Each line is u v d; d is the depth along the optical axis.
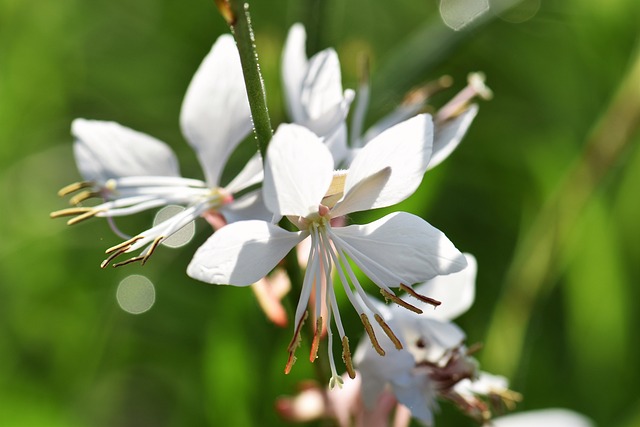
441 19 0.26
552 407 0.25
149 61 0.30
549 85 0.29
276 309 0.20
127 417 0.27
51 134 0.29
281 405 0.20
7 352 0.26
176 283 0.26
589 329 0.25
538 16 0.28
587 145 0.25
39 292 0.26
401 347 0.18
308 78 0.19
